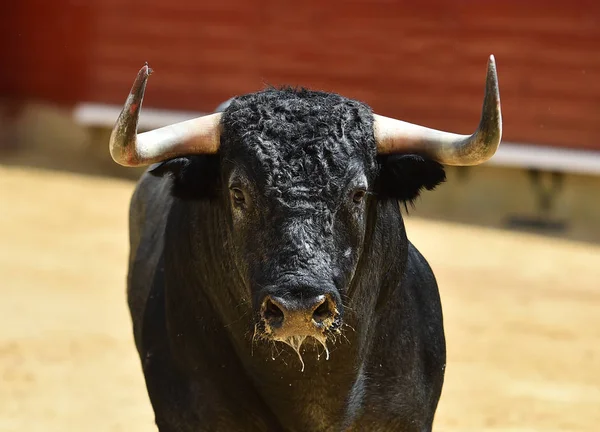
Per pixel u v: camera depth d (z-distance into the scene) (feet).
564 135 147.95
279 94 35.94
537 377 73.26
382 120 37.04
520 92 150.51
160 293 41.04
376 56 160.86
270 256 32.55
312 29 165.78
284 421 37.78
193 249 37.93
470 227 130.41
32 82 186.29
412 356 39.27
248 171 33.78
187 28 175.73
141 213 48.32
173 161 36.68
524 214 141.08
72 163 170.81
